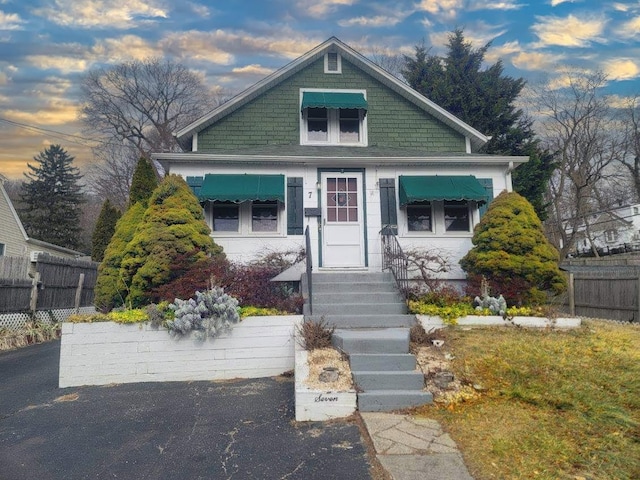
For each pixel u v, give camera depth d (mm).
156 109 33594
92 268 14344
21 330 10289
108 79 32031
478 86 21359
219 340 6711
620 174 30516
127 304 8078
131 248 8023
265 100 11836
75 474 3760
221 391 5957
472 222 10531
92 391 6137
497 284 8500
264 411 5133
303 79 12039
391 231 9773
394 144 11945
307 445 4156
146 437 4500
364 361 5430
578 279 12398
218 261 7965
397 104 12180
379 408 4832
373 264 10141
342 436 4320
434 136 12109
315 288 8336
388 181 10461
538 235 8883
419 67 22406
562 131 29219
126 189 34562
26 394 6121
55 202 30141
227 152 10453
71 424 4926
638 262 24750
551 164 20438
